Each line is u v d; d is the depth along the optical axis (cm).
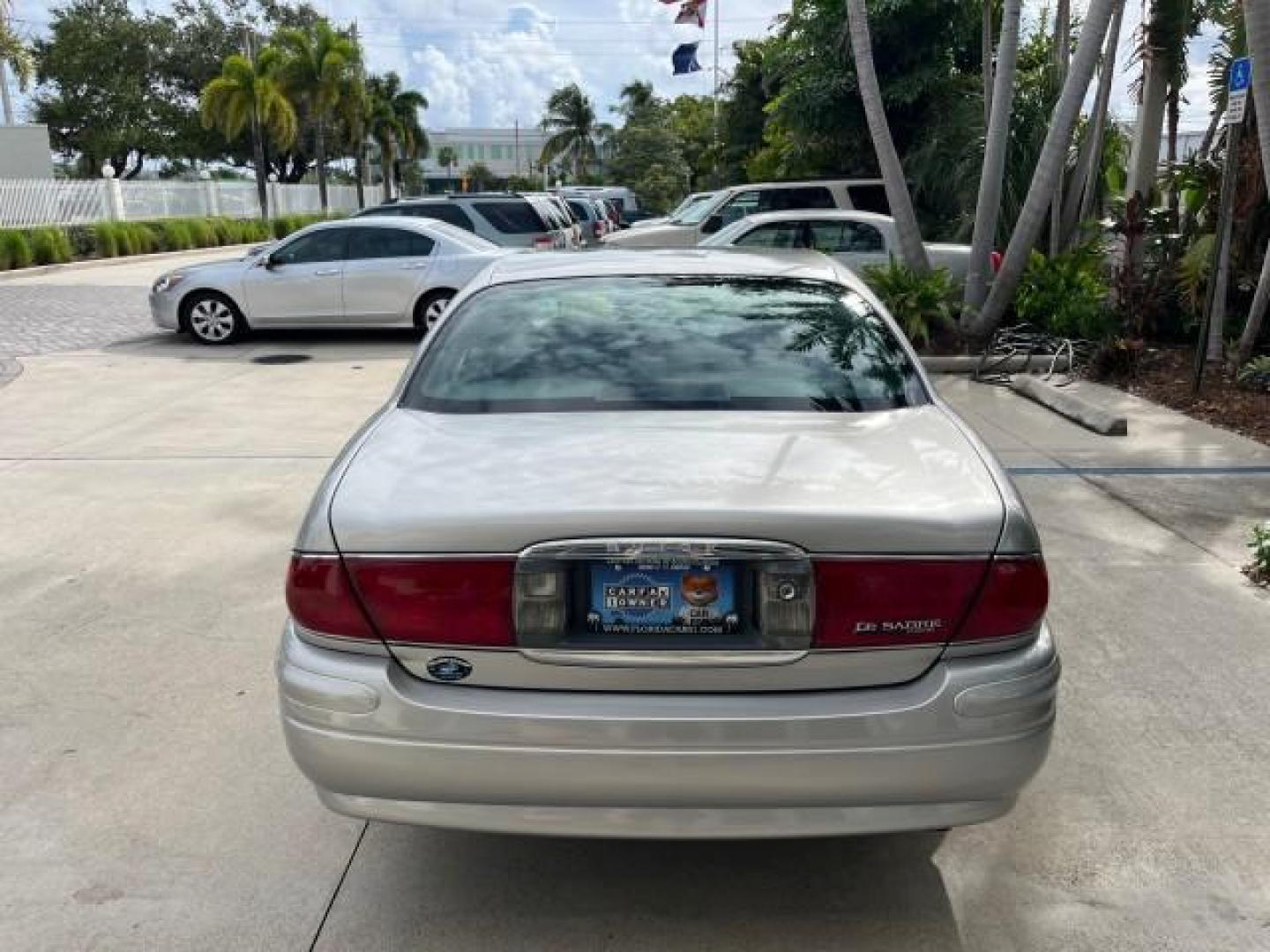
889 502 250
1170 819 320
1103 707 383
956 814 247
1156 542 548
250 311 1277
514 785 242
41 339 1312
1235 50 1057
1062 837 312
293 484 669
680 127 7662
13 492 653
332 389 994
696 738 237
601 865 303
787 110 1880
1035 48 1670
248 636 448
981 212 1080
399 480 265
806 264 400
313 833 317
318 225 1290
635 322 350
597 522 240
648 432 288
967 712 240
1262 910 282
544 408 309
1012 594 247
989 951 269
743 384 319
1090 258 1132
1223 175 881
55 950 269
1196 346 1029
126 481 675
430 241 1282
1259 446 742
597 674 244
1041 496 629
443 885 294
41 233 2400
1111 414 793
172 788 339
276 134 4219
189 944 271
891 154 1078
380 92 6538
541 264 398
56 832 317
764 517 240
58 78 5281
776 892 291
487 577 243
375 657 249
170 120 5484
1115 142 1373
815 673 243
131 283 2095
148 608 477
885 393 321
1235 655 422
